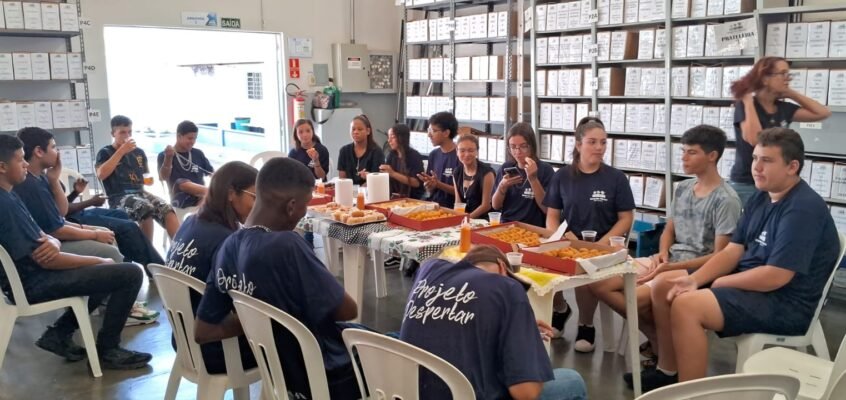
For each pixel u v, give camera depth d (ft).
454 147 14.83
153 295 14.30
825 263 8.21
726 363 10.78
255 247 6.36
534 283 7.85
